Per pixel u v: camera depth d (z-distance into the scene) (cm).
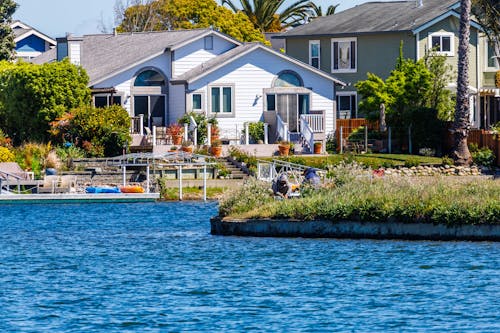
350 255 12088
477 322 8975
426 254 11962
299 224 13412
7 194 18712
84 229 15438
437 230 12662
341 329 8862
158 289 10638
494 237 12450
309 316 9325
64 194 18788
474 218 12500
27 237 14650
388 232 12912
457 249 12188
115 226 15738
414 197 12962
